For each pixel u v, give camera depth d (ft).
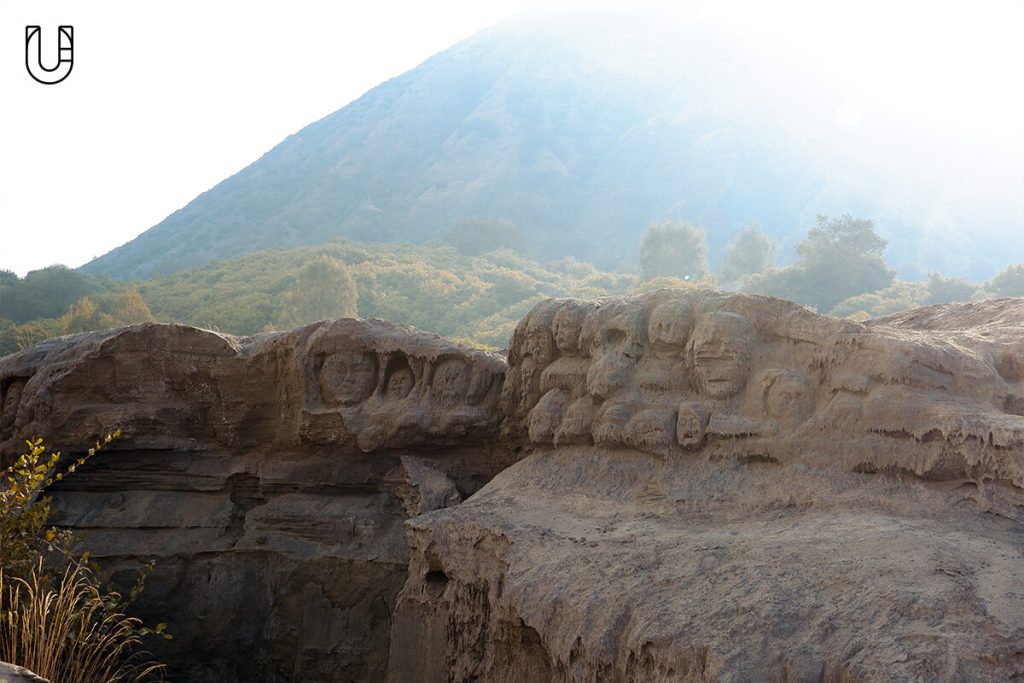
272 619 26.53
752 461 19.42
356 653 25.16
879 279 177.17
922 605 13.55
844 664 13.14
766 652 13.70
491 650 19.03
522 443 25.02
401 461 25.90
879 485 17.70
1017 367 19.51
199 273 190.90
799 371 19.79
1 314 163.43
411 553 22.18
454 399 25.61
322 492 27.12
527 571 17.94
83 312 131.75
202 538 27.48
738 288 186.19
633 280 219.41
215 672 26.94
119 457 28.50
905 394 18.04
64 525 27.96
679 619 14.83
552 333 23.76
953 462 17.10
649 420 20.70
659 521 18.65
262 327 142.10
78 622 22.50
